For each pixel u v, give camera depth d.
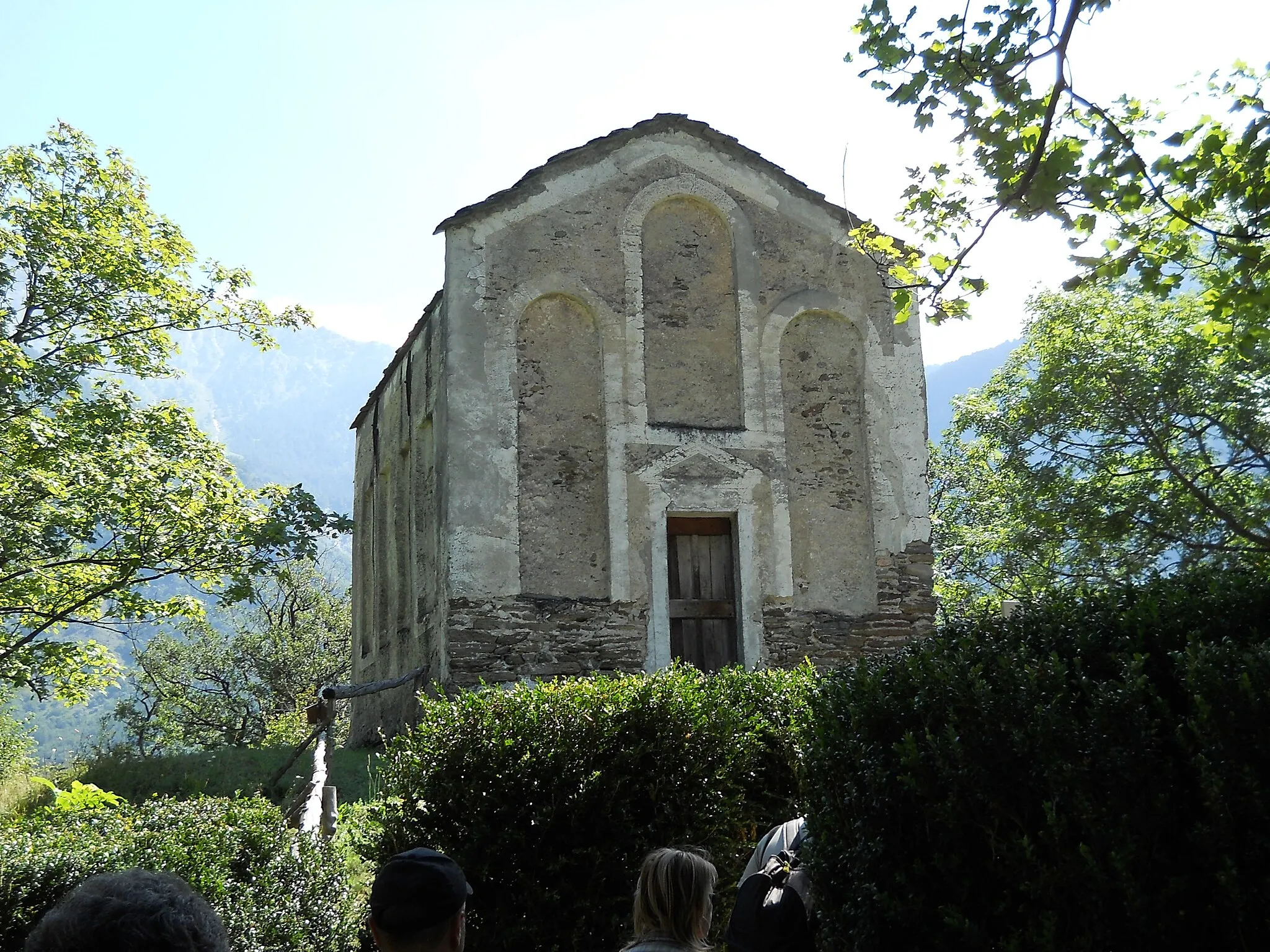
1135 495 19.70
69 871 5.08
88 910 2.25
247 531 16.39
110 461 15.46
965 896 4.13
